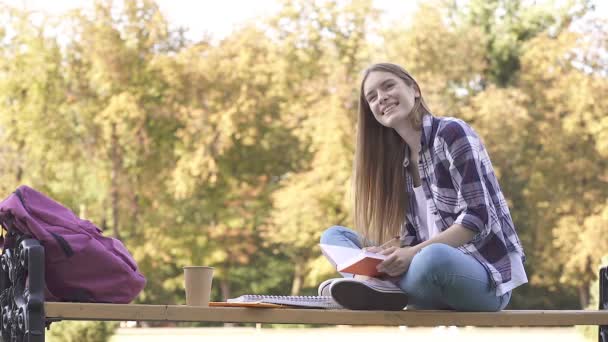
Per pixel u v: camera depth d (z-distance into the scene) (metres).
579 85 20.70
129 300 2.78
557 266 21.14
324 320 2.73
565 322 2.89
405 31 20.16
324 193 19.58
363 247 3.18
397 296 2.81
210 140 20.80
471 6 24.94
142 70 21.36
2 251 2.97
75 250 2.66
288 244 23.16
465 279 2.73
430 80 19.33
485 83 24.16
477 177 2.82
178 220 21.84
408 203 3.16
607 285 3.28
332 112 19.28
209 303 2.87
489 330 17.88
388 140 3.18
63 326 8.80
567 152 21.38
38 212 2.74
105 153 21.36
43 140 21.03
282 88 21.39
